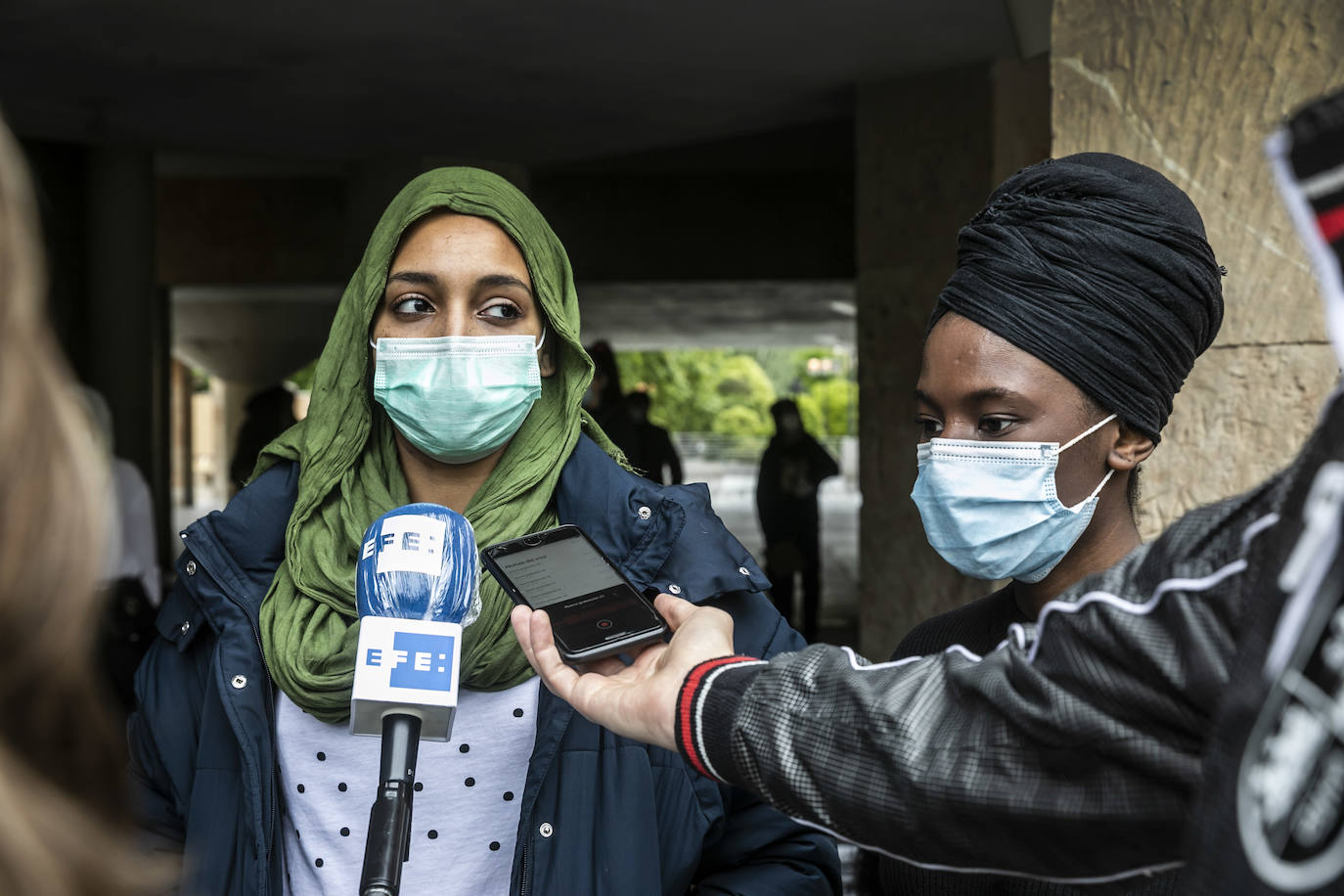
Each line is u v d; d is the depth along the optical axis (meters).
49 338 0.58
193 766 1.64
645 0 5.66
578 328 1.76
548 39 6.33
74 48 6.64
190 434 29.42
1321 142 0.62
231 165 11.59
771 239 12.24
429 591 1.24
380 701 1.21
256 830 1.52
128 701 3.17
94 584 0.58
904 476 6.19
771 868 1.66
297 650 1.53
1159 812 0.80
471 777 1.56
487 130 8.45
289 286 12.51
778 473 9.42
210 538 1.65
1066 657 0.85
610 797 1.55
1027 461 1.45
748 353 68.69
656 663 1.12
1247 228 2.32
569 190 12.27
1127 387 1.43
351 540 1.64
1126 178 1.46
